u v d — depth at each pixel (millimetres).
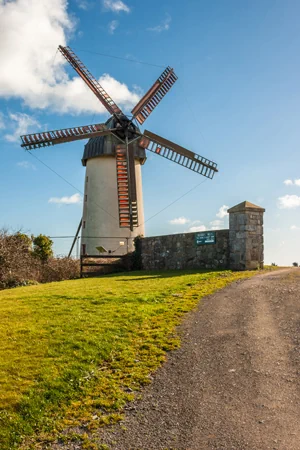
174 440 6598
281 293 13938
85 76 30062
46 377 8469
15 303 13938
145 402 7734
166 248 25438
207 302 13570
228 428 6738
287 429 6566
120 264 27562
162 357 9445
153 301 13953
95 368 8984
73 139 27172
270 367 8617
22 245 26922
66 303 13727
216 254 22109
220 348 9727
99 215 32625
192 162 28969
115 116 28188
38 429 7172
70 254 29344
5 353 9539
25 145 25734
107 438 6805
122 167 27938
